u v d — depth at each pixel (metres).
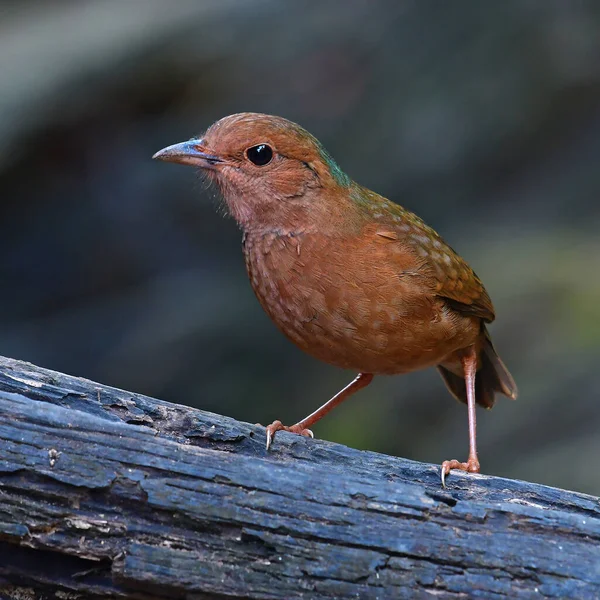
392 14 17.69
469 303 8.41
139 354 15.67
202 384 15.34
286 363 15.53
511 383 9.65
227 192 8.01
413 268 7.77
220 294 16.52
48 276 17.69
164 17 18.22
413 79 17.33
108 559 5.78
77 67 17.47
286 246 7.69
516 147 16.97
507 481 6.84
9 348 16.47
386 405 14.06
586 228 15.86
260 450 6.92
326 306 7.67
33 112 17.17
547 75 16.84
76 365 16.11
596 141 16.80
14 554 5.80
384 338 7.78
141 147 18.12
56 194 18.05
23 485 5.76
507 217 16.48
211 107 17.97
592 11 16.89
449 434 13.06
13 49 18.19
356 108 17.41
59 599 5.84
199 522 5.83
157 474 5.88
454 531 5.97
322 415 8.85
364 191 8.30
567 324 13.37
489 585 5.85
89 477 5.79
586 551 5.98
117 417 6.67
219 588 5.77
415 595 5.82
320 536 5.87
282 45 17.84
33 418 5.92
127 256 17.69
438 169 16.92
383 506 5.98
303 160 7.74
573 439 11.92
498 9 17.17
